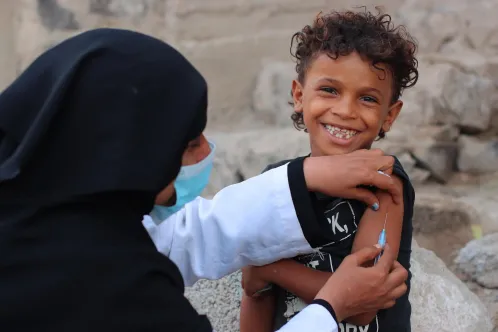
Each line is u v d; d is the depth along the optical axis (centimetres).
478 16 445
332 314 128
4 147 113
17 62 453
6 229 106
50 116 106
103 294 106
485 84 394
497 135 397
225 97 460
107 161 107
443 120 389
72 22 451
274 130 407
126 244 110
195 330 113
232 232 144
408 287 152
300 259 149
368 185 145
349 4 468
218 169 374
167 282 113
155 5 464
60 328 104
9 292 104
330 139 146
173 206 137
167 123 112
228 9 465
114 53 112
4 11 455
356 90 141
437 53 429
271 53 468
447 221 320
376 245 138
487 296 262
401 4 465
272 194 140
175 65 115
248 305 157
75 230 108
